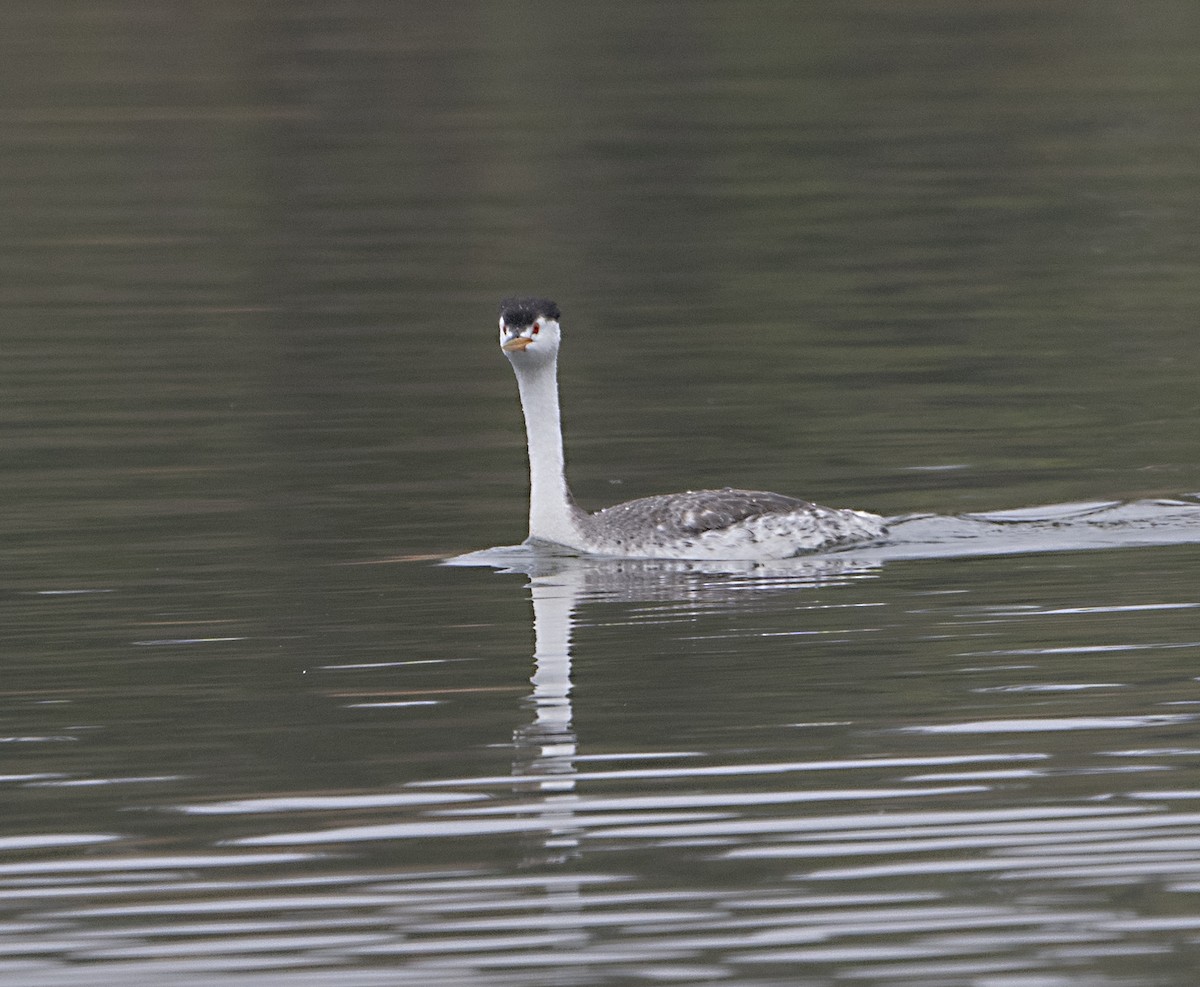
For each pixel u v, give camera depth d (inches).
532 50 1827.0
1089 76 1696.6
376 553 663.8
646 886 410.0
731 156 1453.0
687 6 2030.0
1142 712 497.7
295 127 1550.2
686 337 1000.9
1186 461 765.9
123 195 1358.3
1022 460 773.9
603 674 536.4
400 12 2012.8
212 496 733.3
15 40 1863.9
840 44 1856.5
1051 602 594.6
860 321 1024.9
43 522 699.4
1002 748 476.7
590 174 1403.8
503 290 1104.8
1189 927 386.9
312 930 394.6
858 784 458.0
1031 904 399.2
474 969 378.6
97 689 529.7
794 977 373.4
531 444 677.3
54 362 951.0
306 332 1010.7
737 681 528.1
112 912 403.5
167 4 2030.0
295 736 493.0
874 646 555.8
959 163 1421.0
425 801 454.3
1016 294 1077.1
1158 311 1031.0
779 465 776.9
